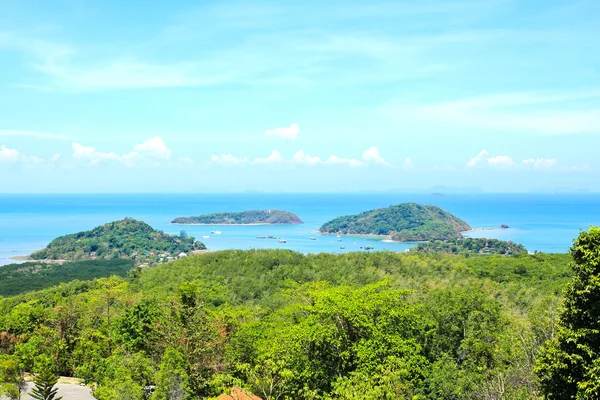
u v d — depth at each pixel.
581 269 18.64
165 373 34.22
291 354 30.22
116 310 64.12
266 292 80.69
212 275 91.31
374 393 22.23
